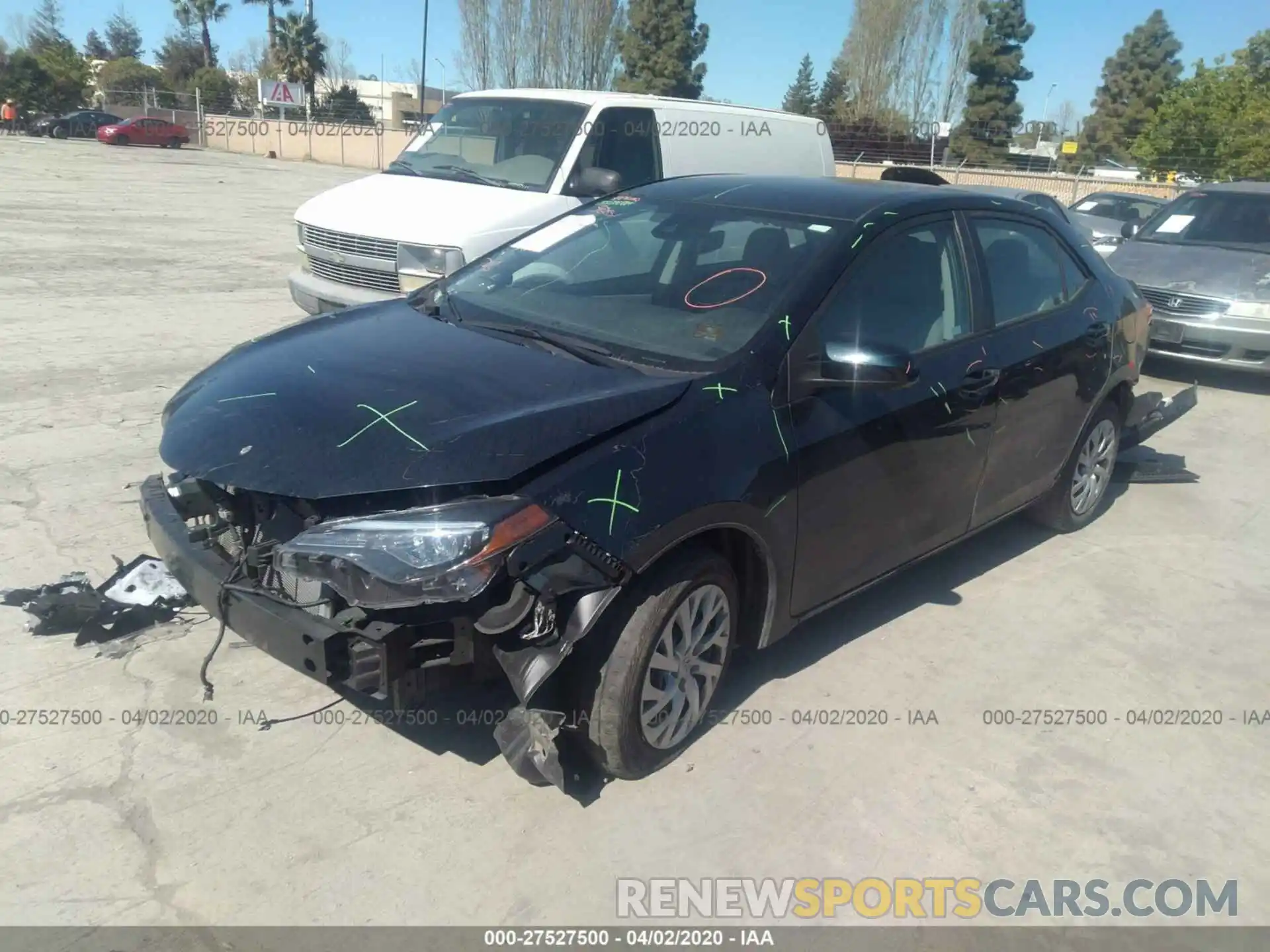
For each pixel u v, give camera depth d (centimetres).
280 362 342
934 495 402
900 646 412
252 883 268
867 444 356
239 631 293
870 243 376
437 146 830
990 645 419
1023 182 3250
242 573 298
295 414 301
